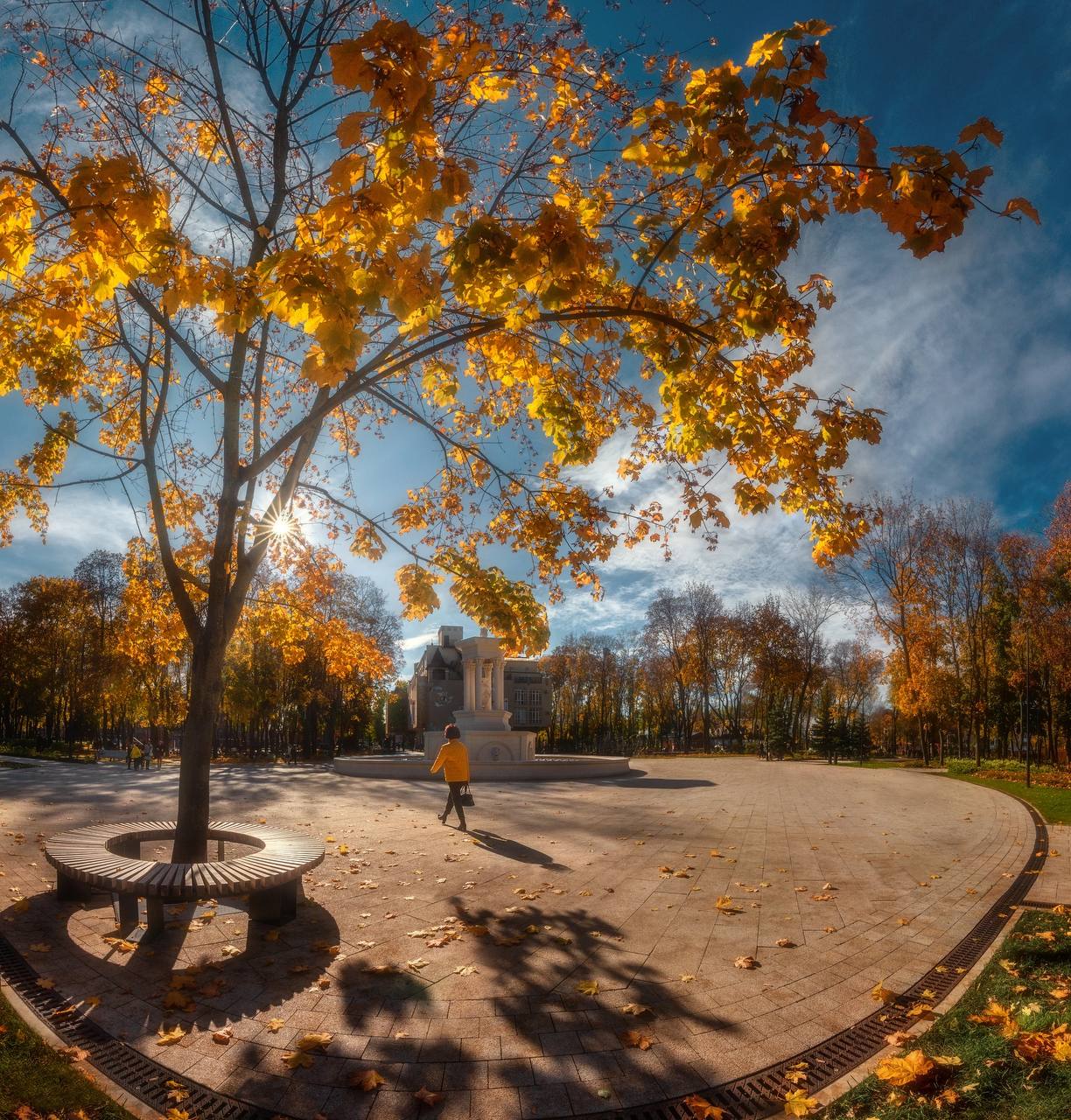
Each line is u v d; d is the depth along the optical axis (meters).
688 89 4.14
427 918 6.76
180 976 5.18
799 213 4.30
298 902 7.27
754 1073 3.93
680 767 32.44
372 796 17.88
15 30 6.48
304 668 46.03
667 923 6.60
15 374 7.30
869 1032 4.40
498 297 4.53
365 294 3.99
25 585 51.31
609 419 8.12
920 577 40.66
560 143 6.97
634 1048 4.20
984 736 53.84
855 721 56.25
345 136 3.64
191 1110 3.57
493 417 9.49
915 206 3.71
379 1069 3.96
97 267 4.32
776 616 56.84
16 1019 4.27
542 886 7.98
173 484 9.66
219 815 14.09
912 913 6.95
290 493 8.04
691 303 6.43
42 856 9.20
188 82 6.93
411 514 9.49
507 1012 4.69
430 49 4.20
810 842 11.00
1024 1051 3.71
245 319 4.68
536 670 91.00
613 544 8.28
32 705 52.22
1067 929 6.10
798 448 5.53
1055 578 38.09
